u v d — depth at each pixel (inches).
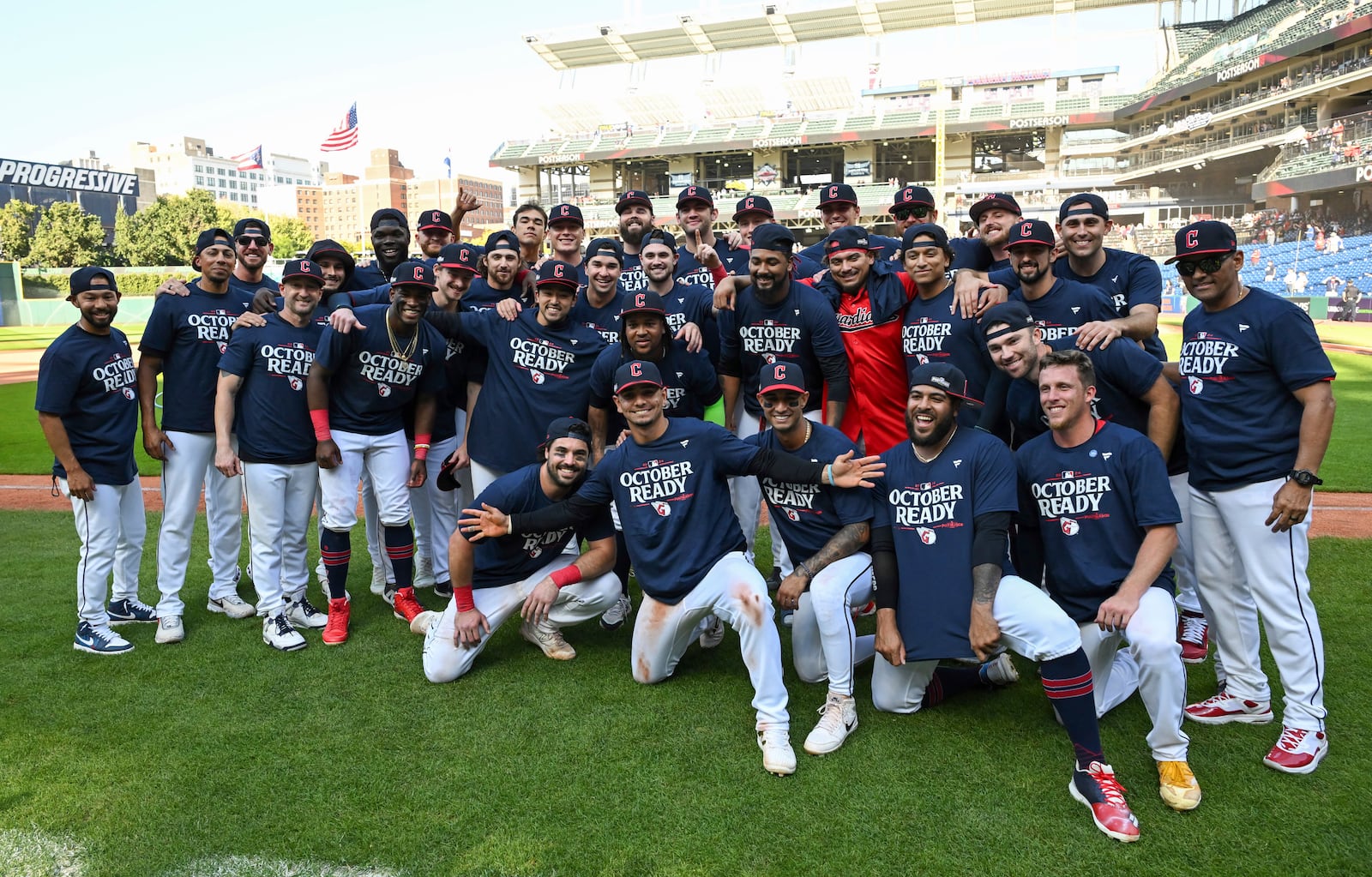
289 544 203.5
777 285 198.8
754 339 207.5
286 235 3312.0
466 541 169.2
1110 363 163.5
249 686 172.1
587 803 131.0
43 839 123.8
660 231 214.4
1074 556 145.9
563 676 177.0
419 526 238.4
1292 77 1502.2
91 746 148.3
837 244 200.8
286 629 193.5
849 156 2114.9
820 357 201.8
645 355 188.4
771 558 257.0
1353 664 171.8
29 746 148.5
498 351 202.8
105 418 189.0
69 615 212.5
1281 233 1512.1
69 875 116.5
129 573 209.3
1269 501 142.7
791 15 1961.1
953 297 192.1
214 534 214.5
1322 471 361.7
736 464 165.9
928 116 2020.2
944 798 131.7
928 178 2132.1
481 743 148.9
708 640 192.4
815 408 212.1
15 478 388.2
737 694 168.6
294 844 122.3
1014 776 137.7
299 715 159.5
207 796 133.6
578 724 155.5
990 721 156.9
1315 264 1286.9
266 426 191.5
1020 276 182.7
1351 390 568.4
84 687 171.6
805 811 128.7
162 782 137.5
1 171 2372.0
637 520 165.5
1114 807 123.6
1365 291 1126.4
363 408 196.2
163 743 149.2
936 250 190.5
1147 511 139.1
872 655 177.5
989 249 227.0
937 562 148.4
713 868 116.2
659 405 162.6
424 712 160.6
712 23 2022.6
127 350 196.7
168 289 202.8
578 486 177.5
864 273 202.8
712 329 221.8
